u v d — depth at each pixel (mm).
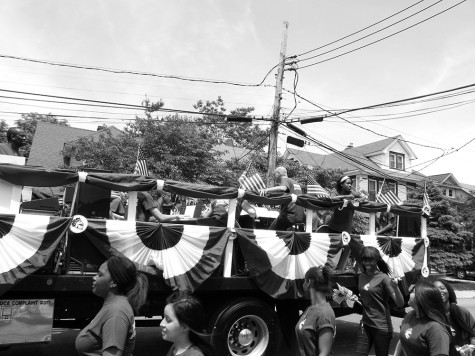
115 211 6434
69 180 4574
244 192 5598
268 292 5648
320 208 6328
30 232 4270
